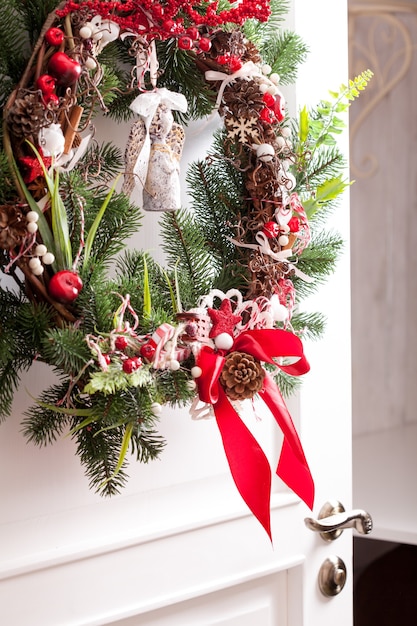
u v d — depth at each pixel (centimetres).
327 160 149
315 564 165
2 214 120
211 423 154
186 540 150
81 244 125
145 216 146
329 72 163
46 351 122
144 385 126
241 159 142
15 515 135
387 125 309
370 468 280
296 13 158
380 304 316
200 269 140
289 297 144
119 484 133
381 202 311
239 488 128
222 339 132
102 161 136
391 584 243
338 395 168
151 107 130
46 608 137
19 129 121
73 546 139
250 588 160
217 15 134
